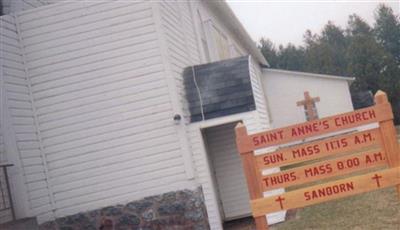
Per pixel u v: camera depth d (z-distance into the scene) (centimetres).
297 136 802
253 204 804
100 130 1184
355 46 4759
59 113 1186
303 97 3291
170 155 1173
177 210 1162
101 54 1191
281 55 7094
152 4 1188
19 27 1195
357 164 796
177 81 1237
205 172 1228
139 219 1168
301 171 801
